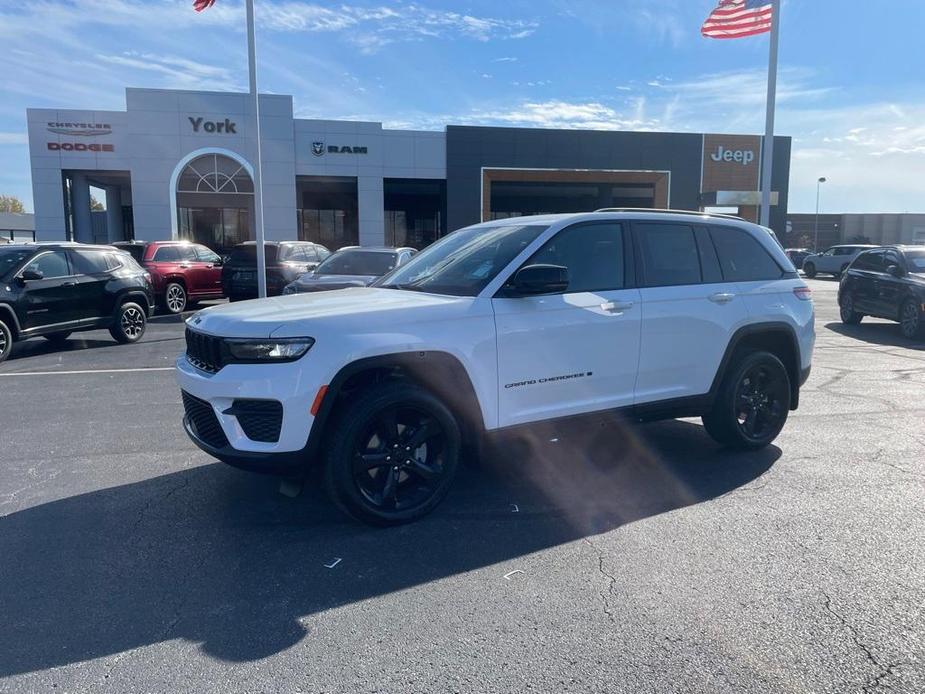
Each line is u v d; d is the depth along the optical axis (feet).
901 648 10.32
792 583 12.25
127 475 17.95
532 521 15.06
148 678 9.64
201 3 58.49
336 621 11.12
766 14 55.77
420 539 14.16
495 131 104.83
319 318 13.88
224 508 15.76
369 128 102.12
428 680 9.61
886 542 13.93
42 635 10.71
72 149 96.58
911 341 43.42
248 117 98.43
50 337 42.11
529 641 10.53
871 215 225.76
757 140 110.52
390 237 135.74
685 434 21.86
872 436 21.67
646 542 13.98
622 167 108.06
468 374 14.83
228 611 11.43
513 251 16.10
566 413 16.26
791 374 20.45
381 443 14.49
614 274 17.15
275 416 13.48
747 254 19.84
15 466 18.67
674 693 9.32
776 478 17.76
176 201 98.12
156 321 54.95
